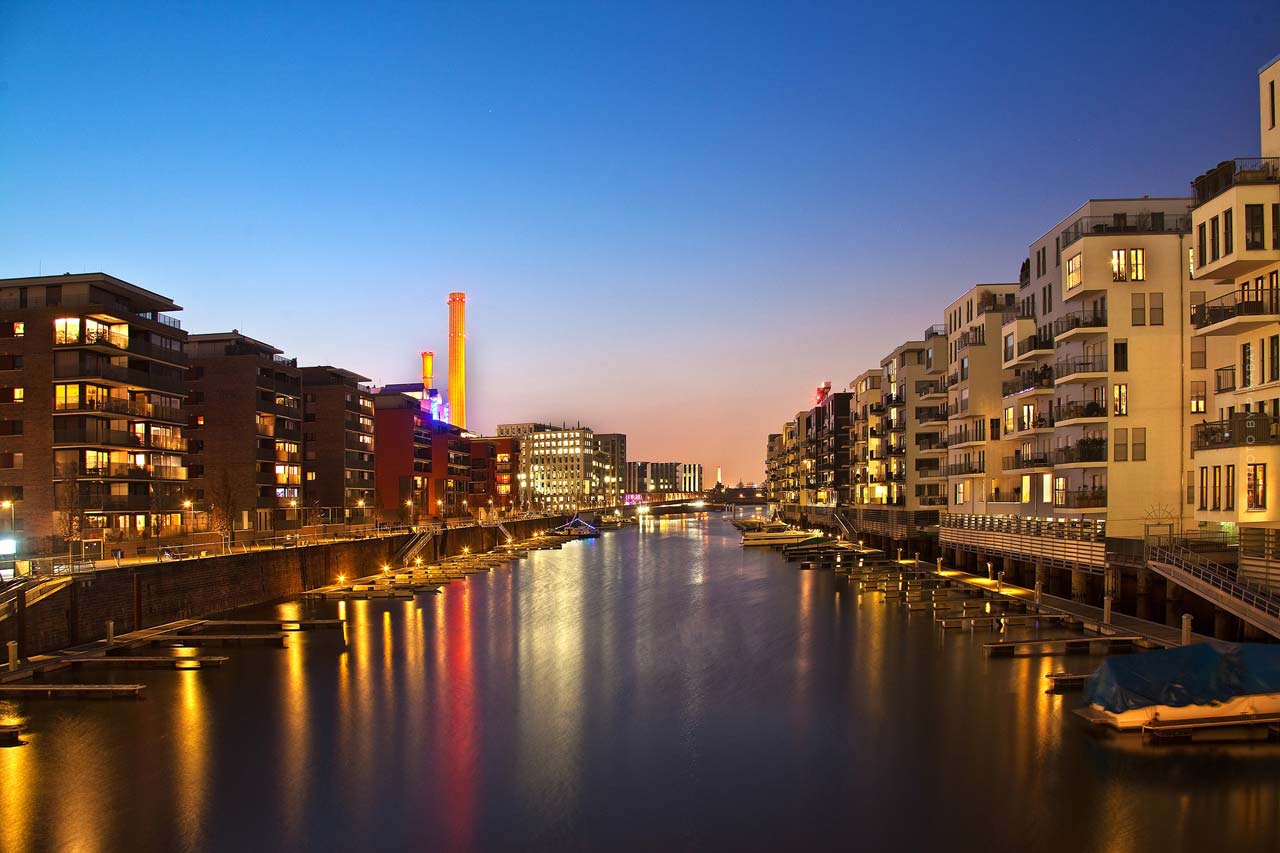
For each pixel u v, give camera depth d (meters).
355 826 24.39
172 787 27.31
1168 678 30.56
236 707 36.50
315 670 43.66
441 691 39.22
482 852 22.81
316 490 123.31
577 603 69.88
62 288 73.44
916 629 53.38
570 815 25.06
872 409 125.62
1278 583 37.25
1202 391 55.41
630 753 30.31
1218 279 43.31
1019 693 36.59
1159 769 27.11
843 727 32.75
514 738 32.09
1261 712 29.94
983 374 79.00
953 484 87.31
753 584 83.38
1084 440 56.75
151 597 53.34
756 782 27.41
